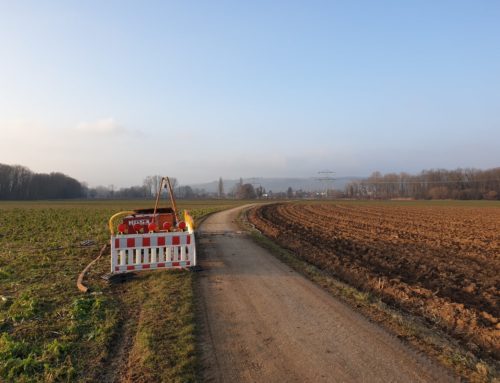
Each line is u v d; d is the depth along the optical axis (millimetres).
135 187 170875
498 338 5574
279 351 5035
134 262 10094
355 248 14492
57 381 4363
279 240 16891
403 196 150875
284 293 7801
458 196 125812
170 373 4434
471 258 12711
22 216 31578
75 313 6527
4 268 10258
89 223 24797
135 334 5691
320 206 60875
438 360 4766
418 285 8844
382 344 5234
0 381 4336
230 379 4332
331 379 4297
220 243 15461
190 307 6812
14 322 6207
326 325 5957
